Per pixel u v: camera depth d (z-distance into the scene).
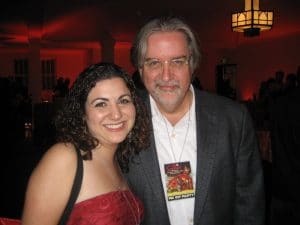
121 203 1.46
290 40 10.57
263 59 11.68
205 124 1.79
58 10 7.95
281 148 2.10
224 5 8.02
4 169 6.26
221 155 1.76
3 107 6.65
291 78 6.38
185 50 1.67
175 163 1.77
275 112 2.15
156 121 1.81
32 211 1.33
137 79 2.08
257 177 1.90
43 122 8.50
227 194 1.79
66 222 1.38
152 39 1.66
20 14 7.98
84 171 1.42
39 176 1.34
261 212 1.89
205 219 1.72
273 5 7.79
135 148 1.70
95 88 1.42
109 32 10.29
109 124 1.43
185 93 1.73
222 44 12.53
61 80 10.59
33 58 10.76
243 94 12.73
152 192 1.70
